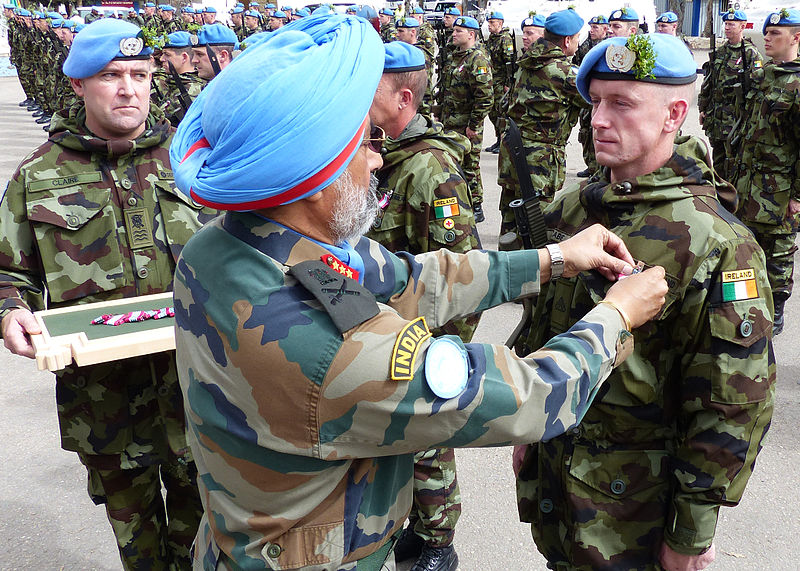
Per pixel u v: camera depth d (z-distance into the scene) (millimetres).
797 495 3156
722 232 1551
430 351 1059
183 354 1212
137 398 2238
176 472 2326
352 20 1100
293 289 1089
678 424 1684
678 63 1566
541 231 1728
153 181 2314
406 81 2465
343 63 1043
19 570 2781
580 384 1157
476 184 7367
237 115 1028
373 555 1259
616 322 1245
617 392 1674
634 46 1524
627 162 1640
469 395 1062
